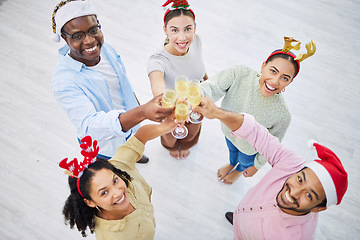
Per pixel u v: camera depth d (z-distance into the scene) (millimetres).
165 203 2438
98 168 1275
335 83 3061
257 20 3451
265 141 1449
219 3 3557
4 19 3281
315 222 1430
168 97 1262
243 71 1688
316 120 2846
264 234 1482
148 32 3299
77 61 1598
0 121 2707
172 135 2160
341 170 1231
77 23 1418
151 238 1512
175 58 1813
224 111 1374
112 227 1354
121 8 3436
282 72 1511
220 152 2693
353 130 2803
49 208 2352
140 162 2568
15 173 2480
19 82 2904
